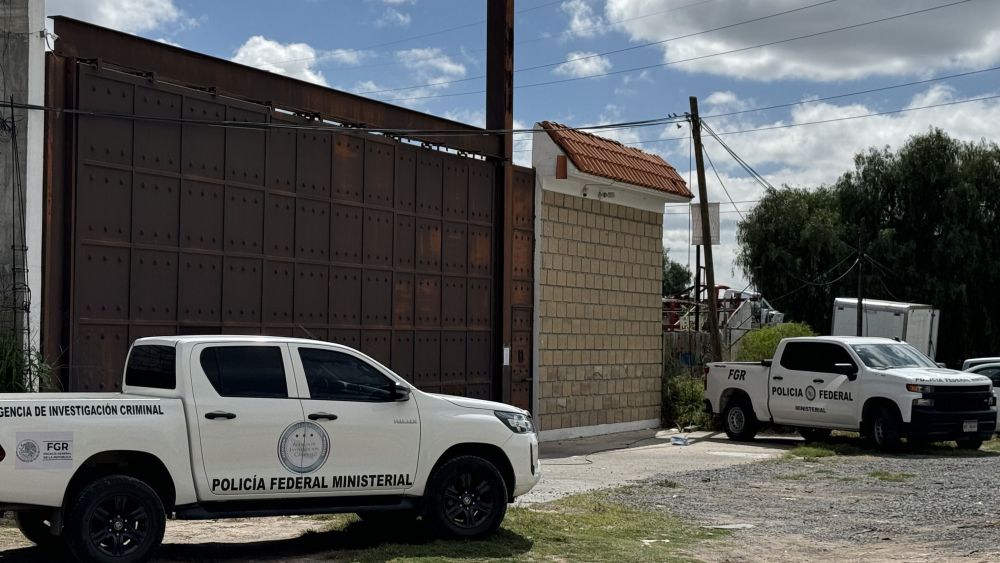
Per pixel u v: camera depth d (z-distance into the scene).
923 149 50.81
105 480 8.68
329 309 16.77
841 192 53.06
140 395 9.47
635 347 25.08
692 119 27.31
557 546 10.32
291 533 11.02
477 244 20.20
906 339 37.44
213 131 14.97
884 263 50.19
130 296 13.82
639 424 25.17
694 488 15.20
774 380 22.36
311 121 16.64
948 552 10.50
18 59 12.77
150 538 8.83
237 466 9.32
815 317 51.66
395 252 18.16
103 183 13.56
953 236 48.84
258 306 15.55
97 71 13.52
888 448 20.19
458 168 19.77
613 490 14.76
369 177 17.62
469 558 9.58
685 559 9.95
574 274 22.84
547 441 21.94
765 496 14.46
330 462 9.73
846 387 21.00
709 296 27.81
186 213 14.56
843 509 13.35
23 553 9.80
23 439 8.38
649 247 25.62
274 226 15.85
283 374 9.70
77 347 13.17
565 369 22.53
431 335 18.97
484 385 20.28
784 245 52.34
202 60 14.93
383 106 17.97
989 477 16.50
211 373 9.39
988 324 48.69
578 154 22.12
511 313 20.95
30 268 12.71
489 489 10.47
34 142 12.80
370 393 10.08
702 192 27.75
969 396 20.28
